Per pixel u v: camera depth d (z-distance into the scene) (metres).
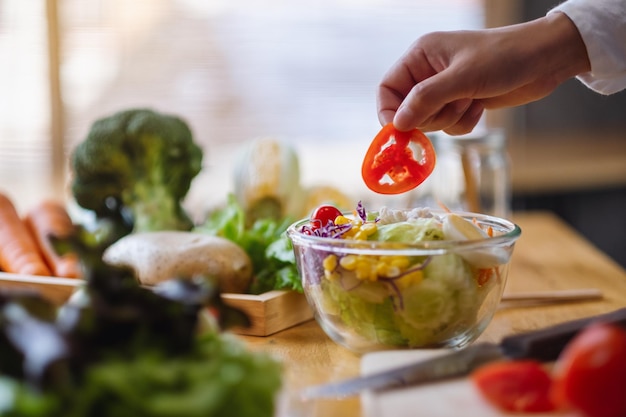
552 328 0.84
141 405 0.69
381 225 0.95
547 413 0.74
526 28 1.01
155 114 1.35
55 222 1.30
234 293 1.09
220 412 0.71
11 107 2.00
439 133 1.45
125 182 1.33
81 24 1.99
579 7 1.01
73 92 2.01
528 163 2.19
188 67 2.06
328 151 2.15
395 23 2.12
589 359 0.70
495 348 0.83
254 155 1.40
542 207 2.15
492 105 1.08
